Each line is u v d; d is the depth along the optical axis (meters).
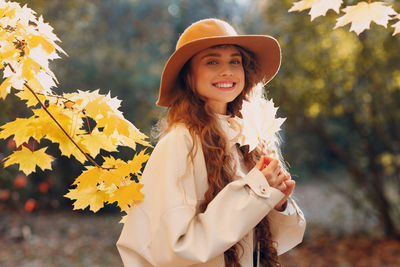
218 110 1.70
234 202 1.41
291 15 7.68
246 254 1.56
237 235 1.35
